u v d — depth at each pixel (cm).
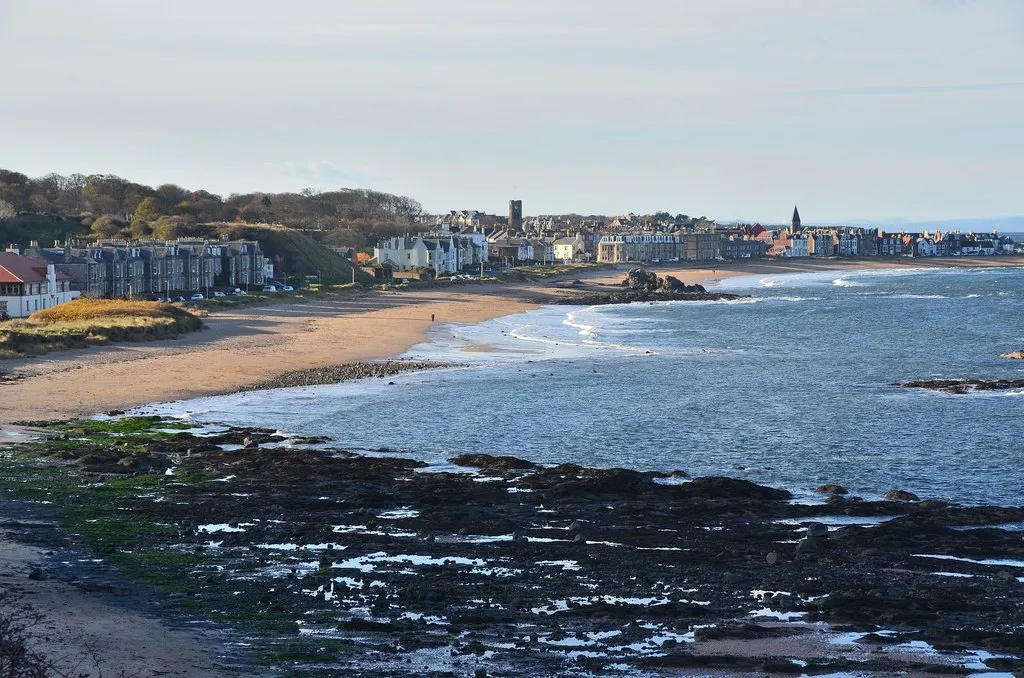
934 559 3881
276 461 5541
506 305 18050
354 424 6825
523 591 3375
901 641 2931
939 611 3231
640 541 4109
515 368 9606
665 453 6025
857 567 3762
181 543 3866
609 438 6431
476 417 7106
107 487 4838
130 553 3688
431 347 11219
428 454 5966
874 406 7575
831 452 6022
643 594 3378
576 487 5034
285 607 3136
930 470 5575
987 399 7850
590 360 10325
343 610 3125
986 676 2669
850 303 19675
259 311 14750
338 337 11750
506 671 2662
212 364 9306
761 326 14588
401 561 3722
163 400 7588
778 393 8225
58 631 2792
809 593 3425
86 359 9275
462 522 4353
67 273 14425
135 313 11900
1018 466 5634
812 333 13538
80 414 6938
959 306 18675
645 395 8088
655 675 2662
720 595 3381
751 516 4606
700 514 4628
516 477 5375
